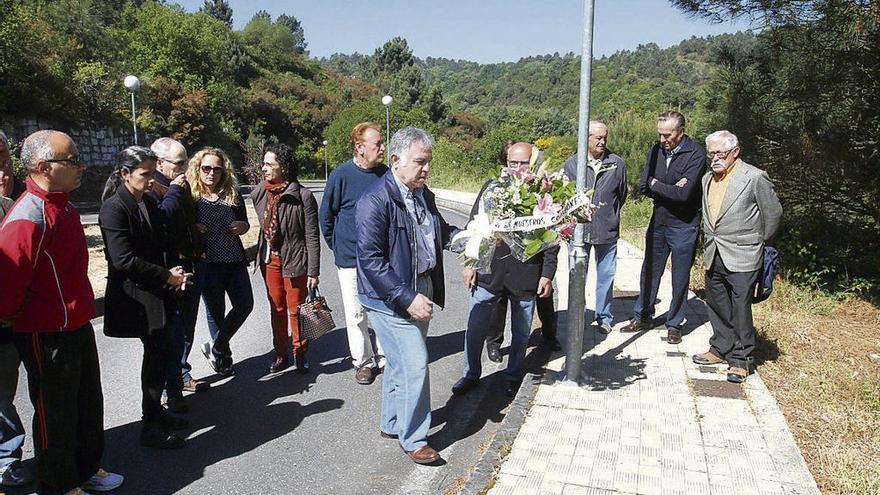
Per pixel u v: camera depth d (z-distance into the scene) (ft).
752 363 16.11
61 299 10.58
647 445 12.30
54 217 10.49
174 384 14.67
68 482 10.99
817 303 22.26
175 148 14.48
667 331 19.29
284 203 16.80
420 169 11.84
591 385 15.38
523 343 15.78
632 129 57.57
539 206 12.26
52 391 10.66
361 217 11.88
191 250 15.10
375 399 16.01
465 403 15.75
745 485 10.82
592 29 13.56
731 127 26.14
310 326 16.37
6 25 81.97
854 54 21.94
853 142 22.07
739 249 15.38
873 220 25.40
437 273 13.06
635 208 50.90
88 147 95.09
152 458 12.92
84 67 96.37
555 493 10.65
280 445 13.51
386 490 11.73
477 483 11.00
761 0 22.71
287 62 282.77
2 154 12.85
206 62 178.29
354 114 153.69
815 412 13.80
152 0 194.29
